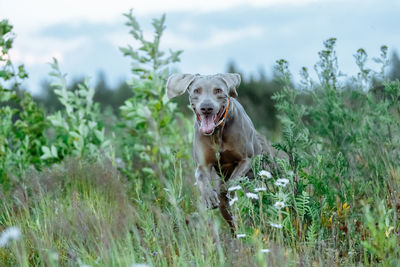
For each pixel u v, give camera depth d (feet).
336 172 18.15
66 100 27.55
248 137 19.58
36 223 17.13
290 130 18.03
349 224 15.89
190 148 26.71
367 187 18.17
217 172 20.15
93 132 27.37
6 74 27.35
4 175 24.34
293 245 15.20
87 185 21.63
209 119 18.40
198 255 14.26
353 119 22.59
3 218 19.40
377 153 20.57
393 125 21.39
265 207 16.90
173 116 28.14
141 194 21.35
